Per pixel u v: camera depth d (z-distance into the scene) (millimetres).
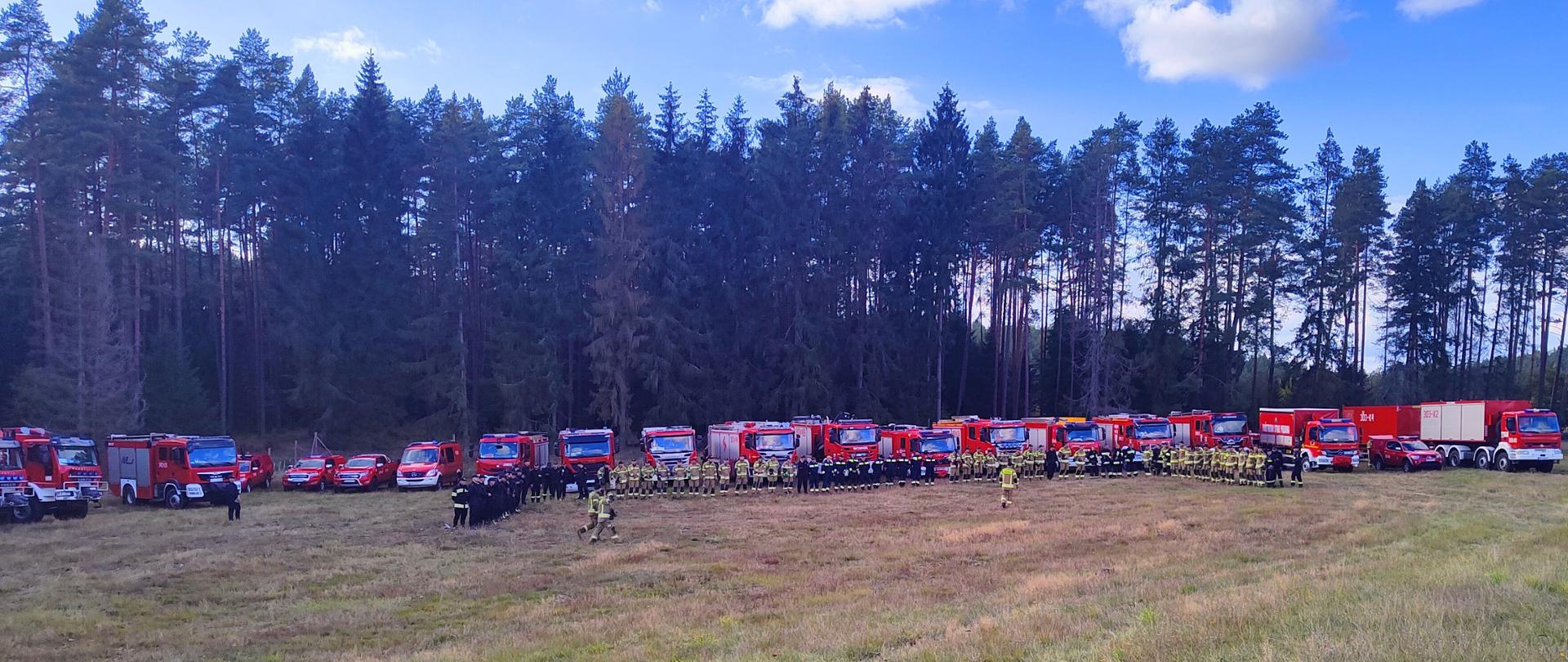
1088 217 66188
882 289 65875
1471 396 68812
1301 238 66062
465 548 23391
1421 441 45406
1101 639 10469
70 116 46812
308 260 57656
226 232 59875
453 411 59531
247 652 13617
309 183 59188
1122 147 65500
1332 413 47062
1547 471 41281
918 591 16375
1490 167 67938
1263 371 90500
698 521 28016
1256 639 9656
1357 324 68750
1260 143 66000
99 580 19266
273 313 58906
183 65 55312
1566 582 12375
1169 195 68312
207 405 54125
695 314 62219
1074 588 15609
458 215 62125
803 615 14539
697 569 19938
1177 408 63375
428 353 62688
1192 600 12719
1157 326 66625
